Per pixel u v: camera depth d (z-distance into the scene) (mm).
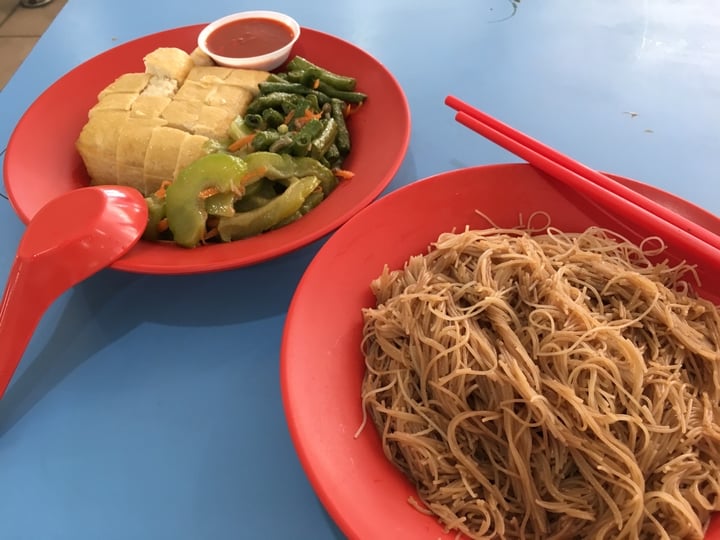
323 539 205
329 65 370
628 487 191
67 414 244
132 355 262
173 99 344
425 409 216
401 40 420
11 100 401
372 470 196
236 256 255
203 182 276
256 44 389
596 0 439
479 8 443
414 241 259
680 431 202
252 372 253
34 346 268
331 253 235
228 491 218
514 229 265
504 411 204
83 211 262
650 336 223
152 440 234
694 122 339
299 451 176
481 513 198
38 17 795
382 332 232
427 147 339
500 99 364
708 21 411
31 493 221
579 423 200
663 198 244
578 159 322
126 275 292
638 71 375
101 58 378
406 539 175
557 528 198
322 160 315
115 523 212
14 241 310
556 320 222
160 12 469
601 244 252
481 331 224
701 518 193
